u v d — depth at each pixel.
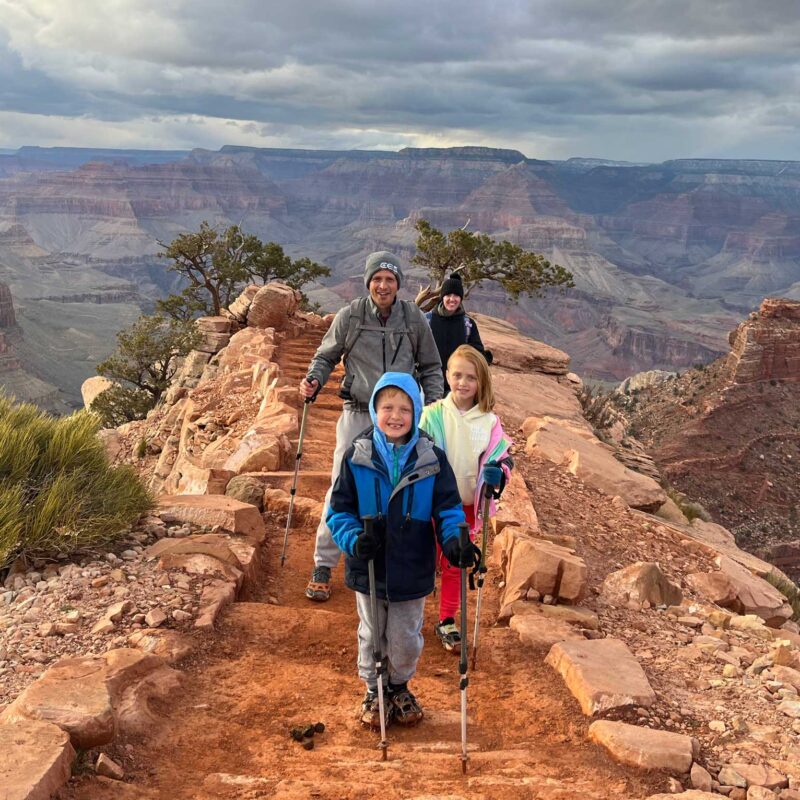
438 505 2.88
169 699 3.05
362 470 2.88
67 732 2.49
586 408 15.83
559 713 3.13
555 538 5.20
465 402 3.70
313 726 2.96
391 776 2.60
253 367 12.30
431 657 3.72
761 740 2.96
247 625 3.79
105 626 3.56
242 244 34.62
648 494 7.55
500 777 2.61
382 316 4.21
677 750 2.73
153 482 12.35
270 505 5.70
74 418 5.16
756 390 83.31
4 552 4.03
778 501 72.06
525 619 3.92
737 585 5.43
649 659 3.79
